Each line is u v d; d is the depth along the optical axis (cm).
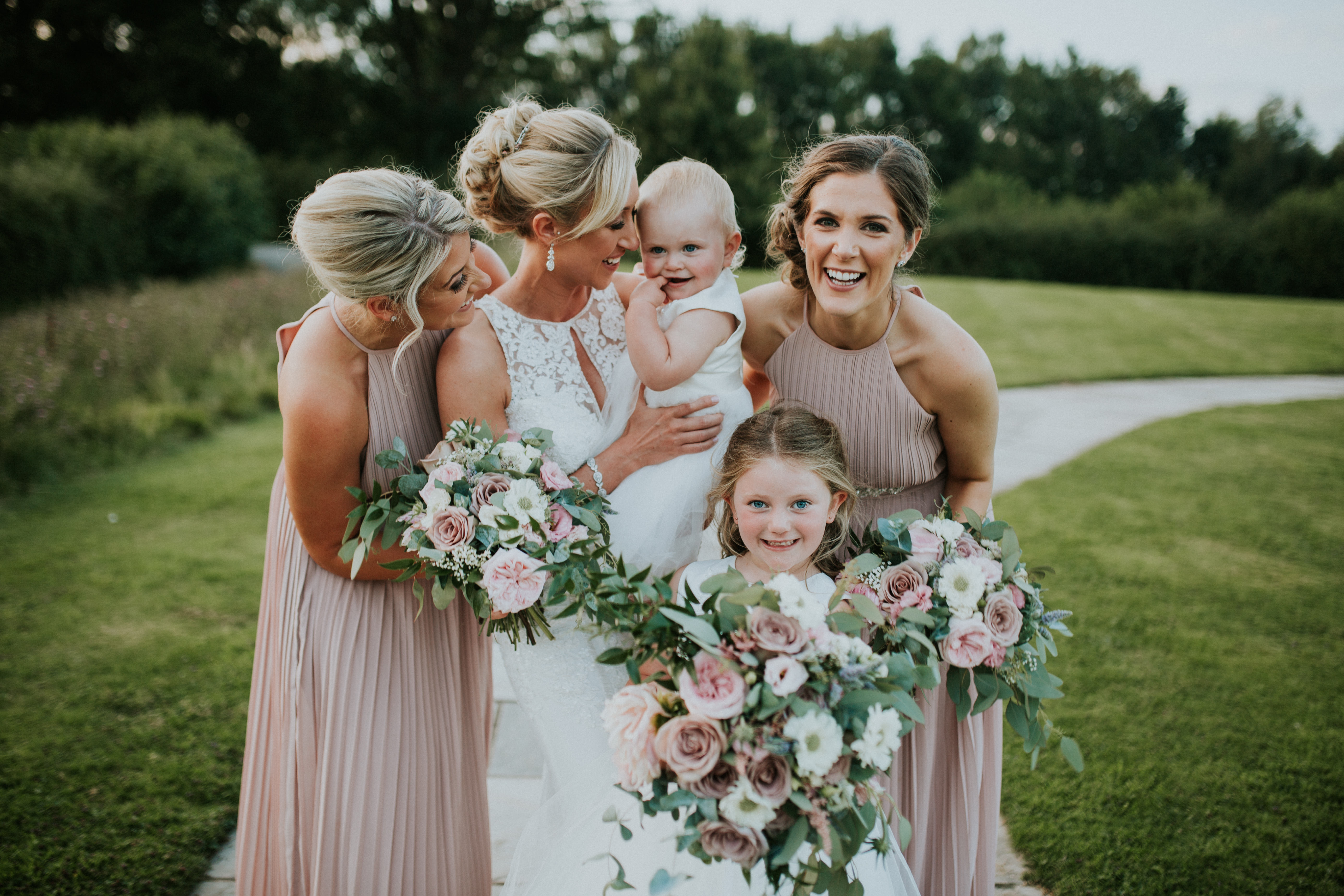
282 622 196
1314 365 1216
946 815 204
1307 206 2762
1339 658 404
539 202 177
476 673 213
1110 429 855
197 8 2578
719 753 137
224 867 257
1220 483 686
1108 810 289
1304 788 303
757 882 163
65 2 2281
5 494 606
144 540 535
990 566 170
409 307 161
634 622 155
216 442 764
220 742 323
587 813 181
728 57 2870
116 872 253
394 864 194
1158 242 2811
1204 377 1141
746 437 181
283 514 201
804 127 4981
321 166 2594
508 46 3083
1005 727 338
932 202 180
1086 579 491
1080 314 1539
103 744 321
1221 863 263
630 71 4044
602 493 194
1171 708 355
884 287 180
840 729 136
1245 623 439
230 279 1358
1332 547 552
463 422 179
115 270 1268
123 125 1928
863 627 157
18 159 1342
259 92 2692
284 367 181
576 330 208
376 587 193
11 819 276
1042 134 5272
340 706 189
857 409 201
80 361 807
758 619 142
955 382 194
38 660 384
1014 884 255
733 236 203
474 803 214
